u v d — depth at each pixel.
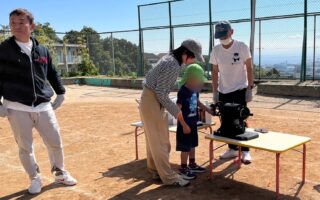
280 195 4.45
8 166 6.08
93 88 18.56
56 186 5.04
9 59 4.36
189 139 4.96
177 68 4.34
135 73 18.64
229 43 5.30
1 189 5.02
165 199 4.44
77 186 5.01
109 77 19.78
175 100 5.31
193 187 4.77
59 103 5.01
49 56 4.80
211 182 4.93
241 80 5.41
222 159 5.88
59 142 4.88
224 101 5.49
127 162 6.01
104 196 4.64
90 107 12.11
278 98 12.46
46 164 6.09
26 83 4.45
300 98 12.27
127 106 12.01
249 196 4.45
